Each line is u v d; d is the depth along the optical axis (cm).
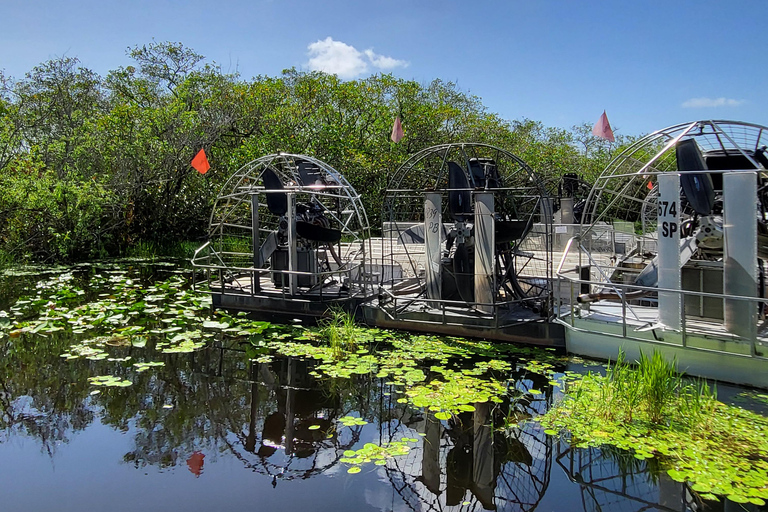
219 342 815
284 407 585
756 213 565
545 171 2195
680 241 666
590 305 770
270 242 959
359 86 2089
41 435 510
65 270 1487
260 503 402
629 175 659
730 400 559
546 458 477
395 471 458
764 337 595
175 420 550
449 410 548
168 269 1563
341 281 1046
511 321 768
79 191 1633
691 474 424
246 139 1942
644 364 557
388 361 710
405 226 1308
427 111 2034
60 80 2070
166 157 1867
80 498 405
